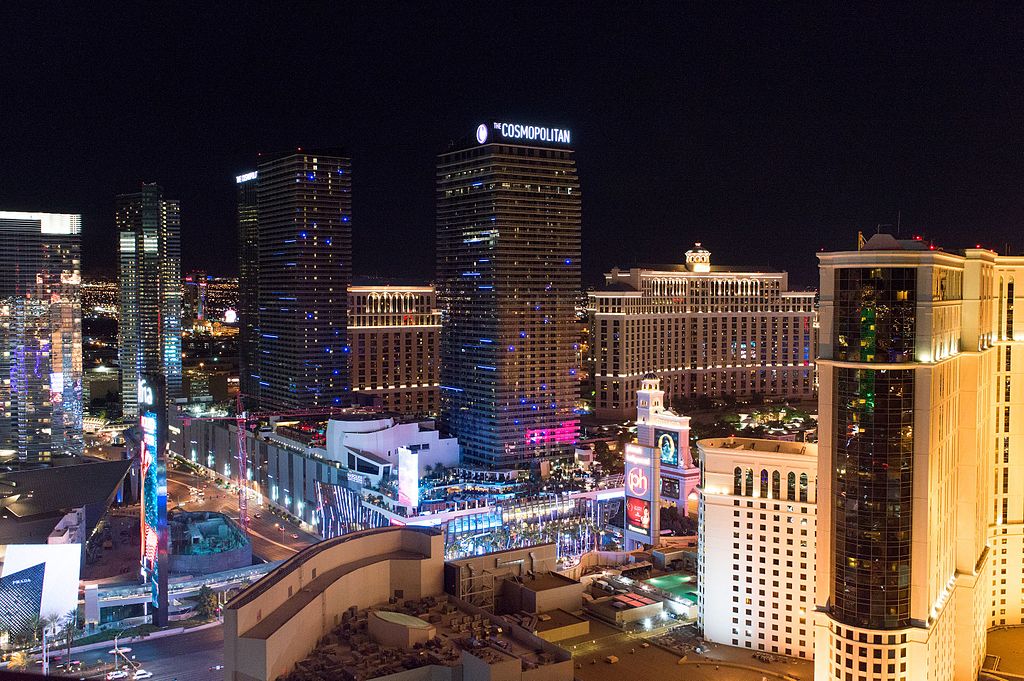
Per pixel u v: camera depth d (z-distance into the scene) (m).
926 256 179.12
